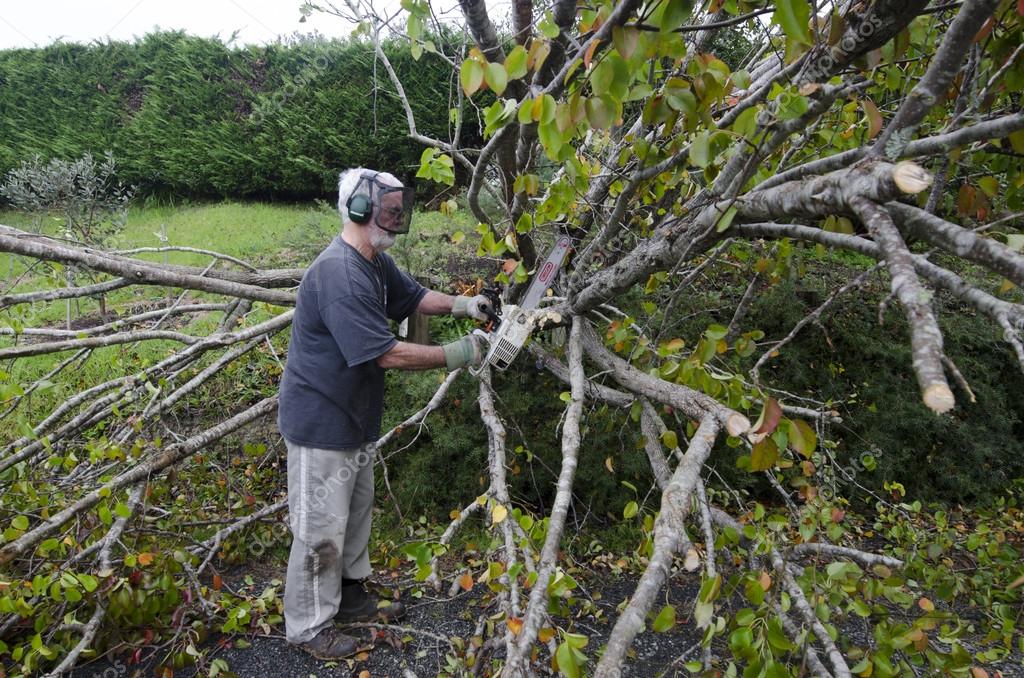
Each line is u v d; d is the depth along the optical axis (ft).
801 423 4.69
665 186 8.43
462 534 11.89
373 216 7.79
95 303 17.52
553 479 12.39
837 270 15.94
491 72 5.03
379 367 8.38
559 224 9.84
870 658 5.90
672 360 7.00
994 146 6.58
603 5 5.32
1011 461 14.60
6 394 8.70
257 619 9.16
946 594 8.62
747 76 6.09
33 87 27.73
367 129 24.39
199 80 25.77
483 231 8.50
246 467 12.75
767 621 5.14
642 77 5.71
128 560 8.01
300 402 7.84
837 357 14.10
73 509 8.26
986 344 14.70
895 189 3.69
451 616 9.54
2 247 8.92
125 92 27.73
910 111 4.17
